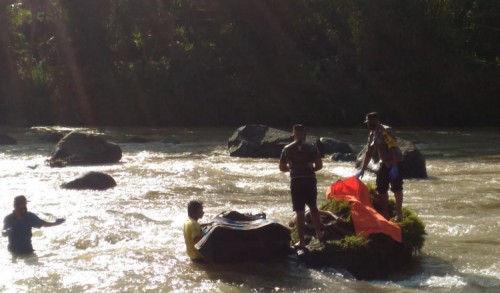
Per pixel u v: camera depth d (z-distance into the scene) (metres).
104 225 11.80
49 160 20.69
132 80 42.72
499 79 41.09
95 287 8.58
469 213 13.02
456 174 18.48
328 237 9.74
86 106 42.91
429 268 9.47
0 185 16.42
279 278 9.03
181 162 21.23
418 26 41.16
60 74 43.41
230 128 39.38
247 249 9.60
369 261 9.29
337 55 43.88
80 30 43.88
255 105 42.56
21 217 10.23
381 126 10.34
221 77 43.09
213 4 44.88
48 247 10.54
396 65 41.69
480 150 25.25
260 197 14.86
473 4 45.22
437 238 11.04
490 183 16.77
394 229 9.48
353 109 41.84
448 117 42.16
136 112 42.72
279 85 42.69
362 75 42.34
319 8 43.72
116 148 21.36
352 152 23.39
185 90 42.69
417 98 41.62
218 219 10.05
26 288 8.52
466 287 8.65
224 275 9.12
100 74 43.19
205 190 15.80
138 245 10.64
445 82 41.44
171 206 13.75
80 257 9.94
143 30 45.22
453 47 41.62
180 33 45.53
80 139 21.11
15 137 31.02
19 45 44.53
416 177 17.70
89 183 15.90
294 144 9.73
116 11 45.00
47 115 43.09
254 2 43.06
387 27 41.34
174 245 10.62
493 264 9.61
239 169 19.42
